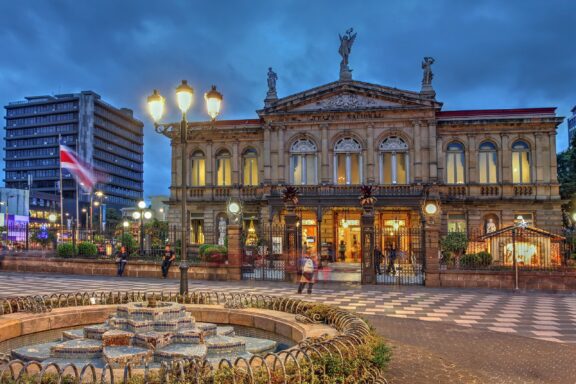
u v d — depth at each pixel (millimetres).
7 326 10516
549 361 11641
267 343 10758
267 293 23688
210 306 12727
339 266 39469
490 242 28938
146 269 31703
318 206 42406
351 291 24938
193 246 48094
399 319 17078
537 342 13609
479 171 44531
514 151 44406
